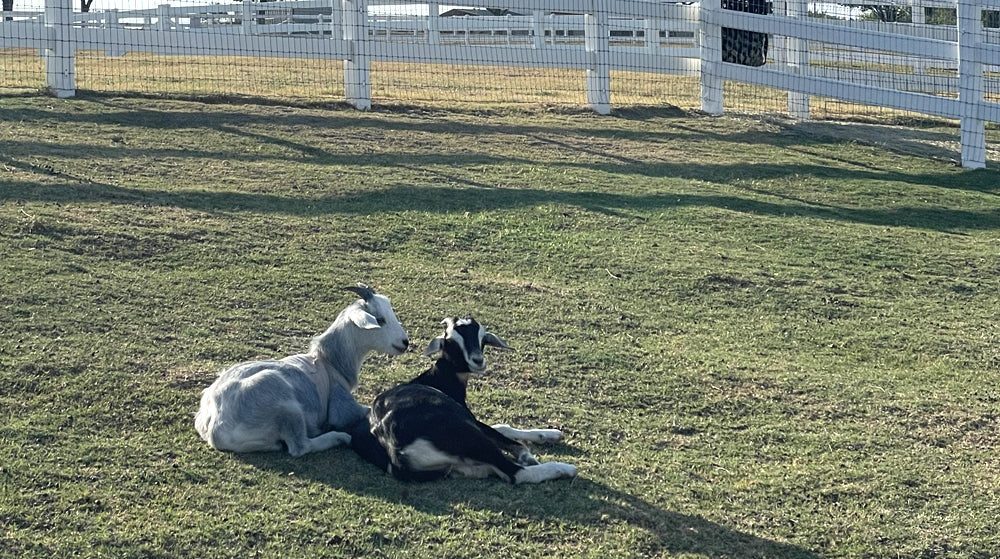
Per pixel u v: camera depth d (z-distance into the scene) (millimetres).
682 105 13570
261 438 7195
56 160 10516
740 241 10406
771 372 8906
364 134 11672
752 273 9938
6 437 7137
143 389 8023
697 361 8961
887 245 10523
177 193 10273
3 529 6109
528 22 15820
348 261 9711
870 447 7926
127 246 9562
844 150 12641
